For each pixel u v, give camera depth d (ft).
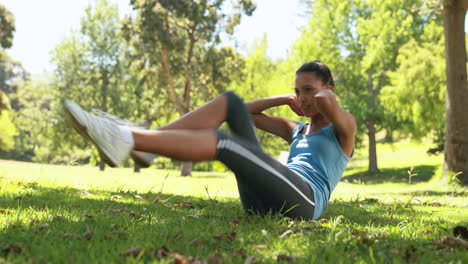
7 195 14.05
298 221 9.44
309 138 10.13
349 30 103.81
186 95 101.50
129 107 128.36
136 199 15.98
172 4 90.07
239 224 9.41
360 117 98.99
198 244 6.91
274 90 114.42
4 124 170.40
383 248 6.64
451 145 44.62
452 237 7.98
